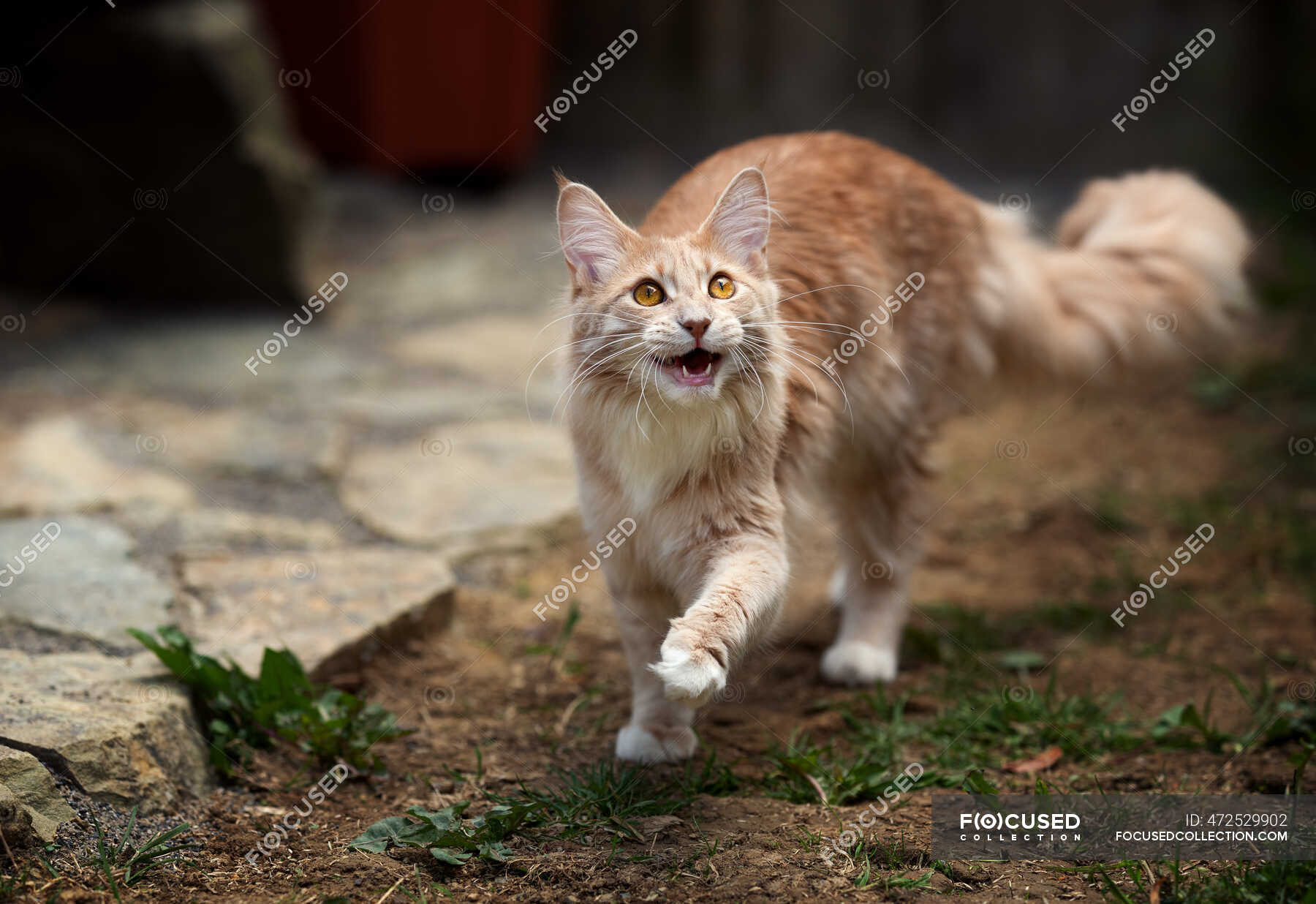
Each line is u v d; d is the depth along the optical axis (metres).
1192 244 6.09
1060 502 7.38
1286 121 13.50
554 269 11.24
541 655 5.44
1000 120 15.27
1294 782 4.14
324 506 6.65
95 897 3.32
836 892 3.44
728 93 15.55
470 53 12.92
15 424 7.47
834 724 4.86
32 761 3.63
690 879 3.51
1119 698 4.89
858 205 5.11
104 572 5.39
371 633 5.13
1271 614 5.79
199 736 4.27
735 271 4.21
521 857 3.63
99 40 9.48
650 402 4.10
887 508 5.40
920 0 15.27
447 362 9.12
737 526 4.20
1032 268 5.91
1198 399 8.83
